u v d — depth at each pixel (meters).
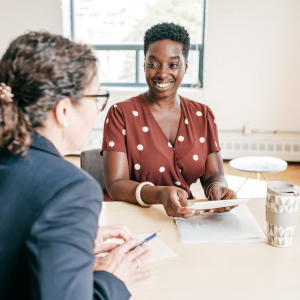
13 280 0.47
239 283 0.75
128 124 1.38
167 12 4.13
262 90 4.03
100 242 0.82
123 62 4.34
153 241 0.94
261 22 3.85
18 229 0.45
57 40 0.52
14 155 0.51
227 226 1.02
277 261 0.84
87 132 0.60
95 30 4.26
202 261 0.84
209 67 4.04
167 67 1.31
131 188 1.22
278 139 4.15
